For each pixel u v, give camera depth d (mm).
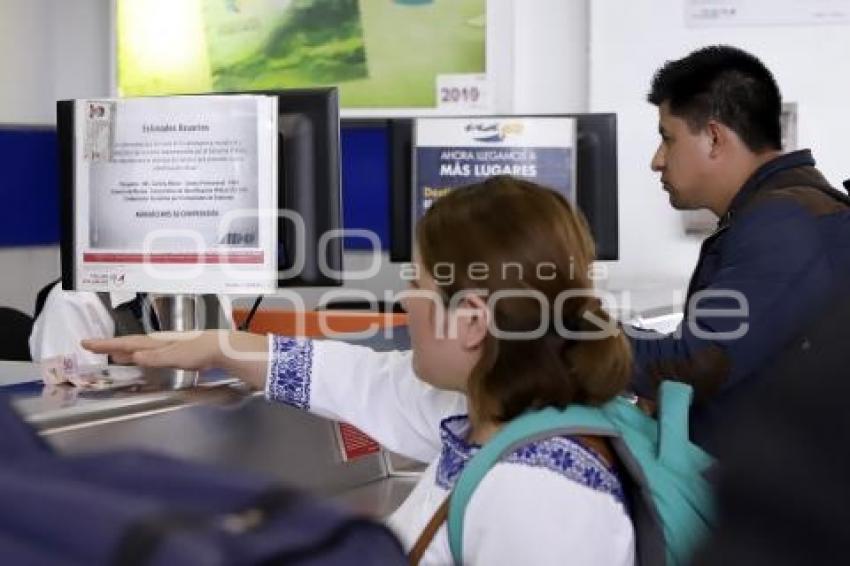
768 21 4098
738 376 1782
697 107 2072
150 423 1397
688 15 4141
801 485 538
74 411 1336
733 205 2037
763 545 536
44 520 485
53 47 4562
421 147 2316
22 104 4406
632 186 4211
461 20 4379
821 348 593
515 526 1039
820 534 525
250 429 1524
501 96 4387
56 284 2312
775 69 4117
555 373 1094
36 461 565
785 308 1780
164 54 4660
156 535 463
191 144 1595
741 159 2061
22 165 4258
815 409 561
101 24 4723
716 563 547
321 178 1889
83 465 552
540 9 4332
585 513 1042
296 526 529
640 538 1072
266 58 4562
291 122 1883
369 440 1733
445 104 4426
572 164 2314
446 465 1180
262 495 540
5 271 4230
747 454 562
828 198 1907
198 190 1599
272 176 1591
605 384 1117
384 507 1565
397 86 4461
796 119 4117
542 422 1086
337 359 1520
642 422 1154
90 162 1616
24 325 2770
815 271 1787
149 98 1606
